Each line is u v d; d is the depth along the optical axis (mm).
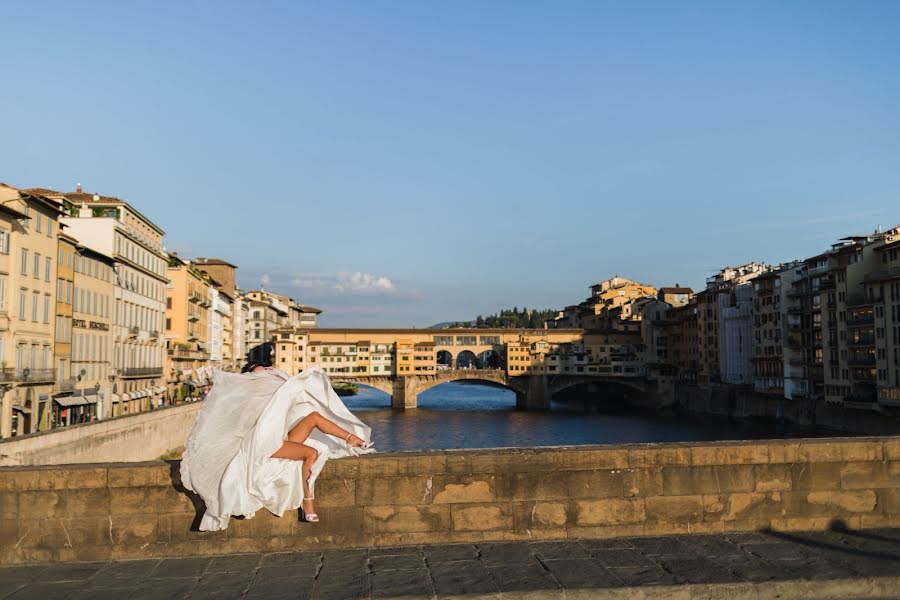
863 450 11211
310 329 191125
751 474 11016
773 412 123875
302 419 9984
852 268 99250
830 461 11164
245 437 9648
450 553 9828
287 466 9750
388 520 10297
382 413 163375
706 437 109625
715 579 8672
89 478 9906
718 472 10945
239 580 8812
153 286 97875
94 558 9812
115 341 80750
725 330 143375
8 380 53188
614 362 185125
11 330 54594
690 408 160500
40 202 59250
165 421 70750
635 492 10766
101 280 76125
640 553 9773
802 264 117562
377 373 185250
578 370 187125
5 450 38375
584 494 10680
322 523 10164
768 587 8508
